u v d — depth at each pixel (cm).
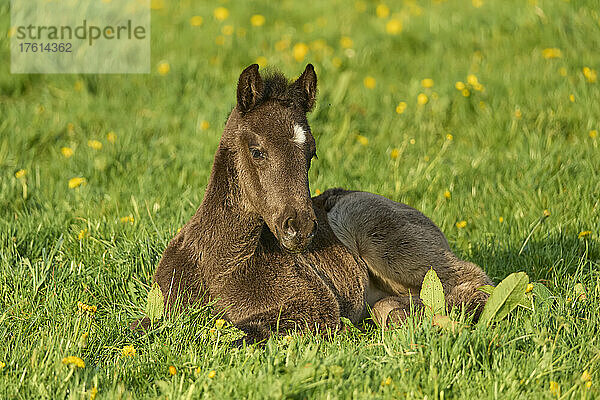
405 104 1484
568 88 1499
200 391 648
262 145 752
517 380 661
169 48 1878
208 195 815
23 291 866
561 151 1300
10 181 1204
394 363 682
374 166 1298
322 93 1539
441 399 635
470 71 1661
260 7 2186
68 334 762
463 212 1153
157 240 995
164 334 774
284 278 823
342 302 877
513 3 2008
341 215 930
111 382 686
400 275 927
